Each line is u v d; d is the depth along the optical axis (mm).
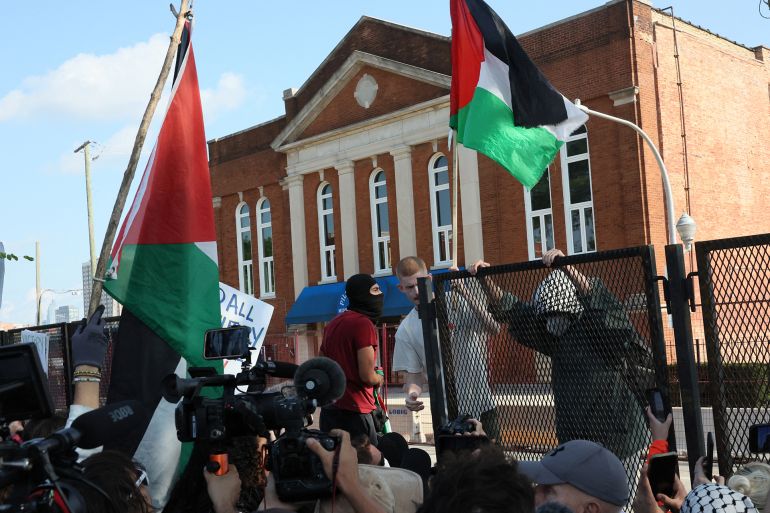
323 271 30859
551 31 23781
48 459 2014
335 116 30156
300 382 2750
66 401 7273
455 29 5887
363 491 2598
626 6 22344
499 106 5691
